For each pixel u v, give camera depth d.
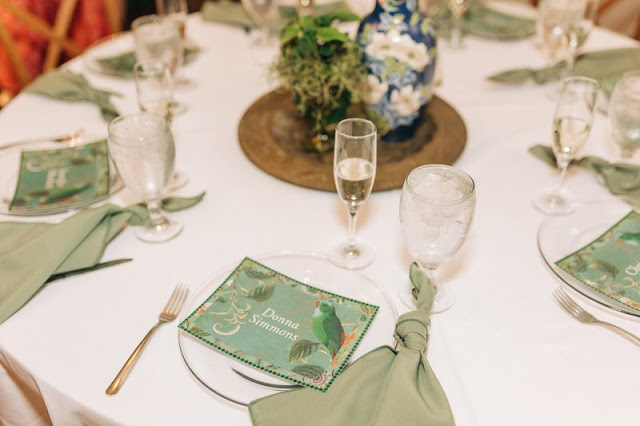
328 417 0.76
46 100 1.63
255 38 2.04
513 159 1.39
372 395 0.79
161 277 1.04
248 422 0.78
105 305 0.98
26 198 1.21
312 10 1.94
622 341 0.91
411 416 0.74
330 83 1.24
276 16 2.08
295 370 0.81
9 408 1.05
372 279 1.00
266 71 1.81
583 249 1.05
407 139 1.45
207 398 0.81
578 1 1.60
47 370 0.86
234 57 1.92
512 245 1.11
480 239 1.13
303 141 1.41
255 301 0.93
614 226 1.10
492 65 1.84
